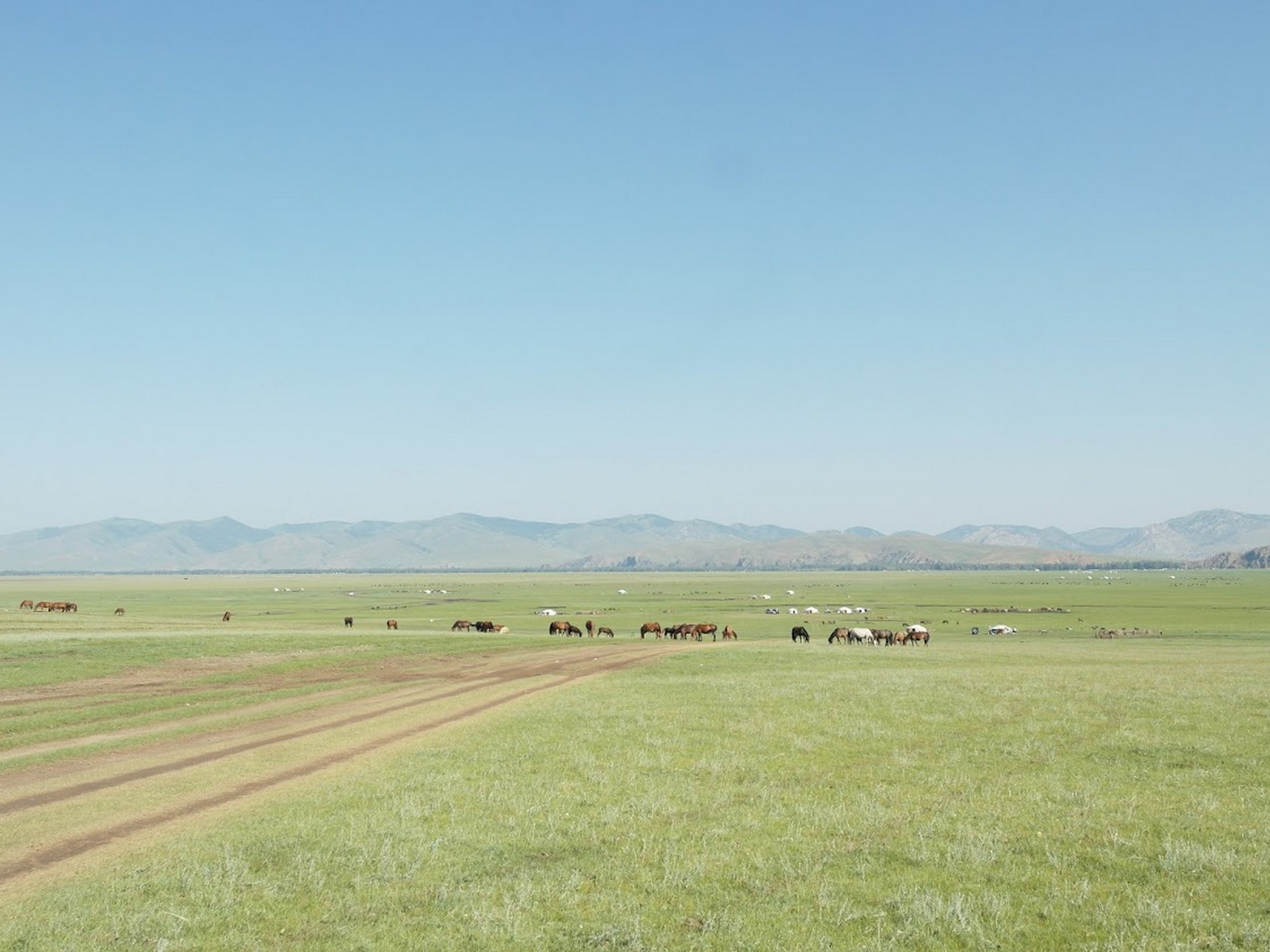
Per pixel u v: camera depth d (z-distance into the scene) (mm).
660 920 13891
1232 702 35562
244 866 16188
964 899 14523
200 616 126688
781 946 12891
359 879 15594
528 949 12875
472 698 40000
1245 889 14898
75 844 17812
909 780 22641
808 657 60250
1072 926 13531
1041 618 129125
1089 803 20219
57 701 38469
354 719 33500
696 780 22766
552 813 19703
